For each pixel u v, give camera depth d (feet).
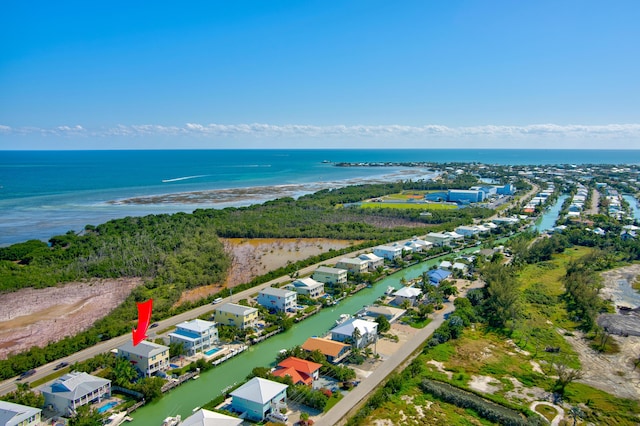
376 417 225.76
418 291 403.13
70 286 435.53
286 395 240.94
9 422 202.39
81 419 212.64
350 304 405.18
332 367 269.85
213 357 292.61
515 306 366.22
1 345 314.35
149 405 242.58
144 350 266.57
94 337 310.45
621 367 285.84
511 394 251.39
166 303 374.84
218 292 414.21
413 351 304.09
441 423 222.69
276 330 336.90
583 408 238.89
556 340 324.19
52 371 272.72
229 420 208.64
